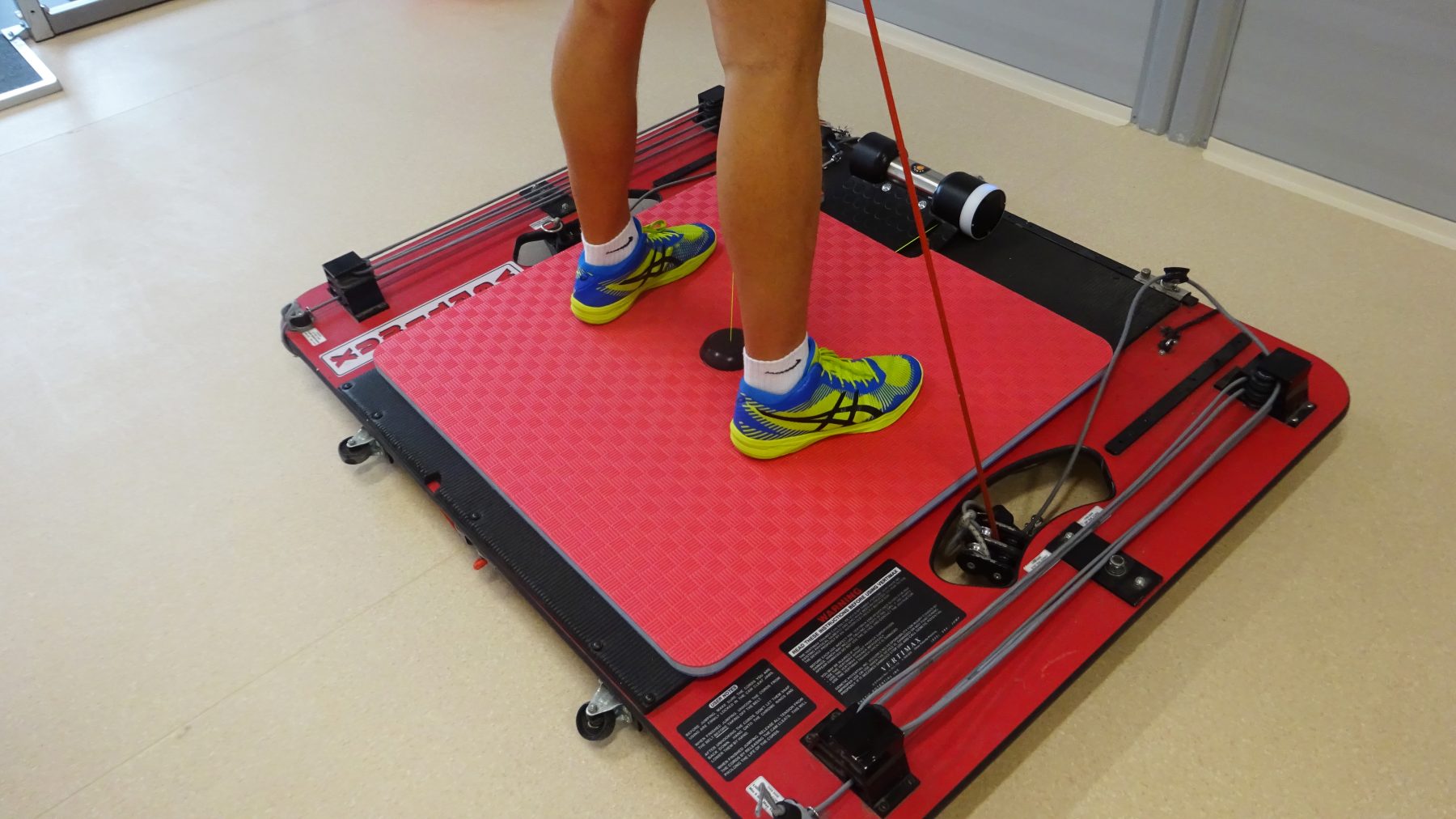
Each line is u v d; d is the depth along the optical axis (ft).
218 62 8.98
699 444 4.73
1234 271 5.97
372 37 9.24
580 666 4.40
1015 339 5.11
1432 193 6.05
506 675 4.39
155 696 4.42
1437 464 4.85
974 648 4.00
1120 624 4.03
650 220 6.05
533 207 6.44
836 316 5.28
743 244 3.78
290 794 4.05
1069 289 5.49
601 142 4.51
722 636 4.00
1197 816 3.76
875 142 5.80
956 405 4.79
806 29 3.42
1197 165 6.86
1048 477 5.00
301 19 9.57
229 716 4.32
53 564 4.98
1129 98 7.27
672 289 5.56
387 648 4.52
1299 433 4.66
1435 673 4.10
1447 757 3.85
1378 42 5.82
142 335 6.26
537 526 4.44
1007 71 7.93
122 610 4.76
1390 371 5.30
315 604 4.72
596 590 4.26
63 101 8.57
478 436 4.84
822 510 4.40
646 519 4.42
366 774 4.09
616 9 4.10
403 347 5.34
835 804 3.58
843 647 4.05
